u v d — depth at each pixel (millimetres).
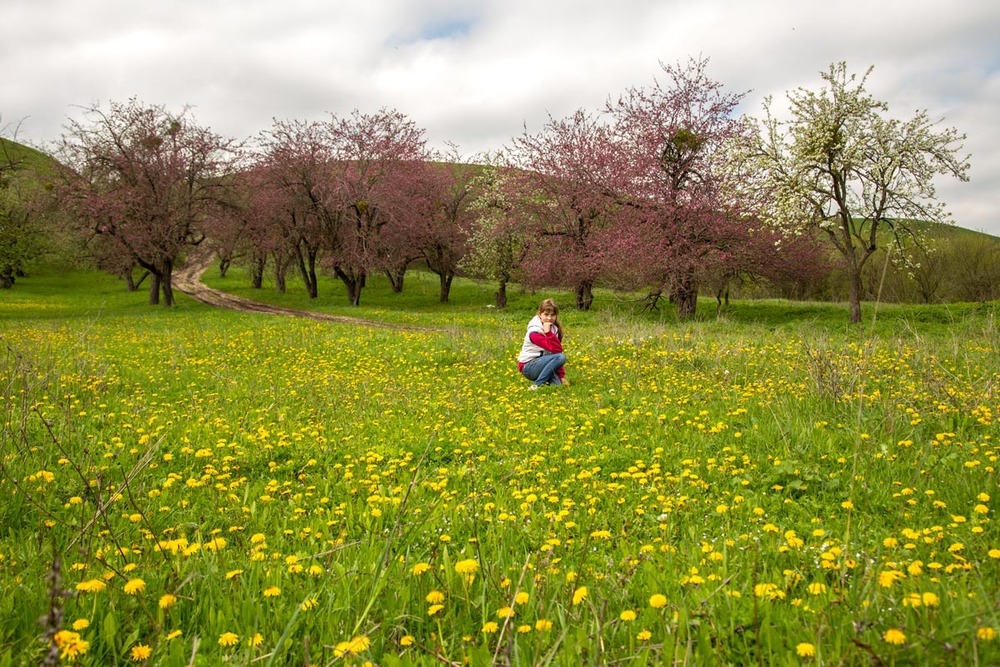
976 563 3105
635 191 29547
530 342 10633
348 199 40938
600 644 2307
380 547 3781
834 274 41625
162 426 7555
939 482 4680
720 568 3230
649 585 3076
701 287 30266
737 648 2465
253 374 12914
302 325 26125
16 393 7406
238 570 3219
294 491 5457
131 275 58156
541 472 5605
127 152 36781
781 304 34188
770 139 26172
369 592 2965
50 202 37156
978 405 6469
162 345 18453
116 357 15250
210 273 70375
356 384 11250
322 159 41438
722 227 27406
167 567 3258
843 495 4621
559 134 34438
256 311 39719
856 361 9367
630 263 28594
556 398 9312
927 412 6527
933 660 2088
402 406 9227
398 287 52969
